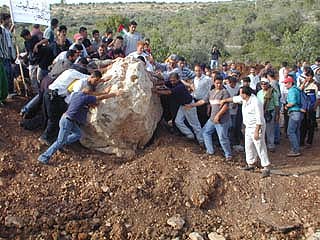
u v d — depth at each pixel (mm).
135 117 9219
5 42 10164
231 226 8250
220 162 9727
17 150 8992
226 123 9898
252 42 35781
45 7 10648
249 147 9477
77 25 41156
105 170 8969
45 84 9398
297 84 13766
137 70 9344
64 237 7750
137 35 12188
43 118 9742
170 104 10312
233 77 11047
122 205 8289
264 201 8750
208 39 37125
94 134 9461
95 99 8766
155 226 8078
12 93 10664
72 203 8156
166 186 8734
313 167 10219
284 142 12242
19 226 7668
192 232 8055
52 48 10344
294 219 8367
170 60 11336
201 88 10695
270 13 43906
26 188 8258
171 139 10211
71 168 8875
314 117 11609
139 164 9242
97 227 7945
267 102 10969
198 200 8539
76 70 9438
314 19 39938
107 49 11688
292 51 30516
